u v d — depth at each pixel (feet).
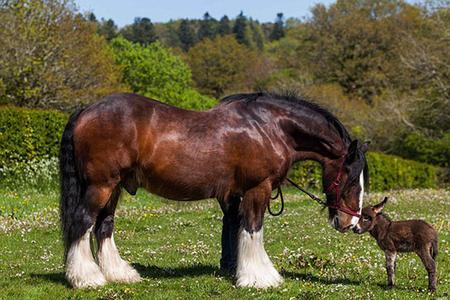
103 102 25.20
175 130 25.14
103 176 24.76
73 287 24.85
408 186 103.50
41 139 66.44
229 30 351.67
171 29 346.54
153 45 169.99
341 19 185.37
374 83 173.47
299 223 48.14
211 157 25.23
